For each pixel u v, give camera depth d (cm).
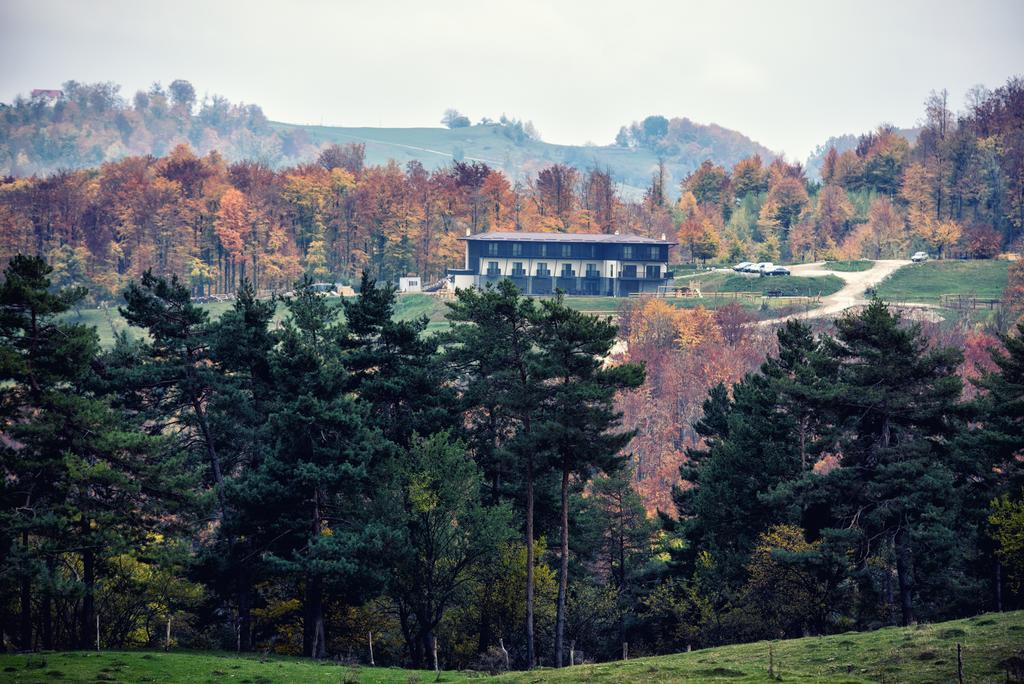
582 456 10544
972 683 6075
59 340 9700
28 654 8319
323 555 9956
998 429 11012
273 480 10381
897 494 10731
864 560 10956
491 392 11438
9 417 9594
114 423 9981
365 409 11269
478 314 11006
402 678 8131
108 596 10369
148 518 9794
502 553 10981
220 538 11288
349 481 10438
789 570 11300
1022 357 11094
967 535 11569
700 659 7875
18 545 9012
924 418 10912
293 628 11138
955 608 11225
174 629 11225
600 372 10712
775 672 6812
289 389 11269
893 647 7250
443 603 10869
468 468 10881
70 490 9394
